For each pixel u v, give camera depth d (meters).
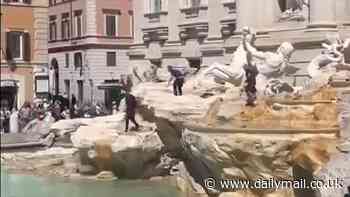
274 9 38.12
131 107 34.28
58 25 88.69
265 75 31.83
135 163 32.78
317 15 34.78
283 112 24.70
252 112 24.97
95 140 32.88
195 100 31.42
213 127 24.73
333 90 26.44
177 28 52.19
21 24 62.59
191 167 28.77
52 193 30.41
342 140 22.12
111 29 81.94
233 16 46.91
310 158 22.08
